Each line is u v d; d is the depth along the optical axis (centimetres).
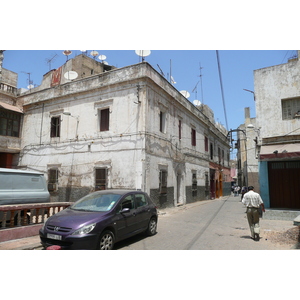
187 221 1112
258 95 1300
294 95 1218
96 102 1516
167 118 1630
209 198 2452
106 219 600
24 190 789
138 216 731
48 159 1667
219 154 3002
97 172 1447
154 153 1427
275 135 1232
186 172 1920
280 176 1240
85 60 2444
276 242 717
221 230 902
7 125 1772
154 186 1411
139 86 1377
